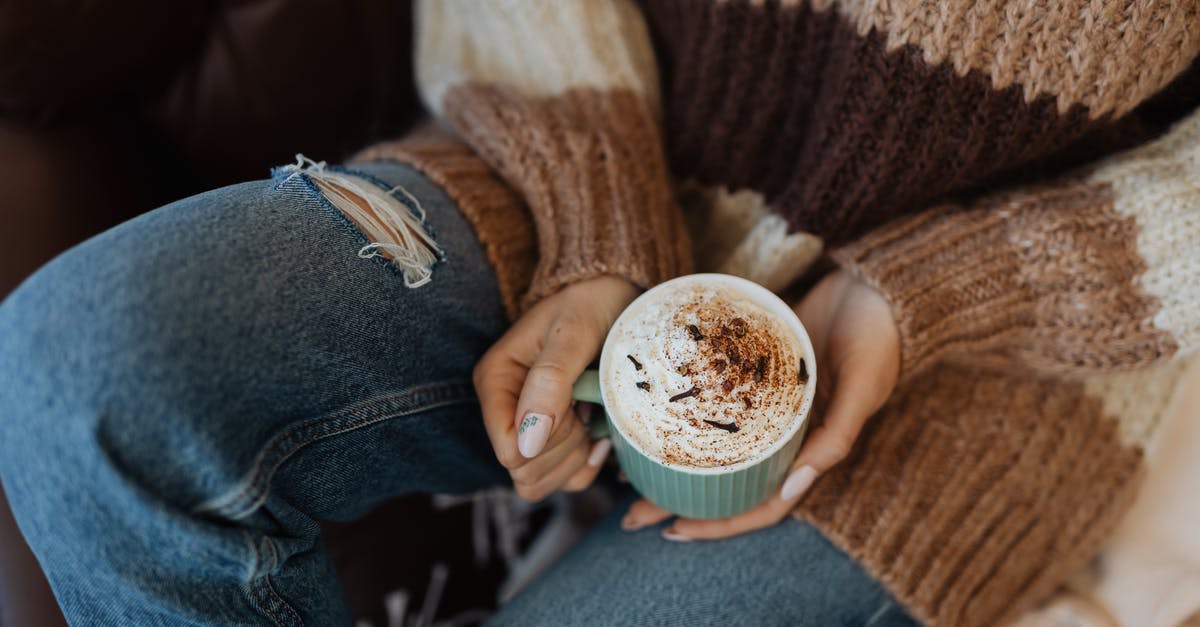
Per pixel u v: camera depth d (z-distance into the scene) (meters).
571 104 0.66
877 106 0.59
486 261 0.61
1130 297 0.59
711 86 0.65
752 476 0.52
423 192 0.60
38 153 0.68
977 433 0.64
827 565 0.62
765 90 0.64
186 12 0.69
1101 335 0.60
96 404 0.47
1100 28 0.55
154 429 0.48
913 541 0.61
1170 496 0.70
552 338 0.55
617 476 0.73
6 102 0.67
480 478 0.68
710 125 0.67
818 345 0.63
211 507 0.50
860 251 0.61
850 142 0.60
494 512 0.86
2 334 0.49
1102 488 0.66
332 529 0.77
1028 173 0.63
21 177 0.67
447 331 0.58
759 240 0.65
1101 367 0.61
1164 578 0.68
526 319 0.58
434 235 0.58
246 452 0.51
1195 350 0.60
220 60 0.72
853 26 0.58
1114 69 0.56
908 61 0.57
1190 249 0.58
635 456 0.53
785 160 0.66
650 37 0.71
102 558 0.50
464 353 0.60
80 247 0.50
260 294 0.51
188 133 0.74
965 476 0.63
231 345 0.50
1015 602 0.65
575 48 0.66
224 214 0.52
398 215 0.56
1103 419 0.66
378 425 0.57
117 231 0.51
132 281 0.48
